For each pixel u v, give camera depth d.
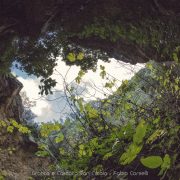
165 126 2.85
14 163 13.05
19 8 10.23
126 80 3.70
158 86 3.61
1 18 10.13
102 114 3.67
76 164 3.61
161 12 9.40
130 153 1.31
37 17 10.34
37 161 13.30
